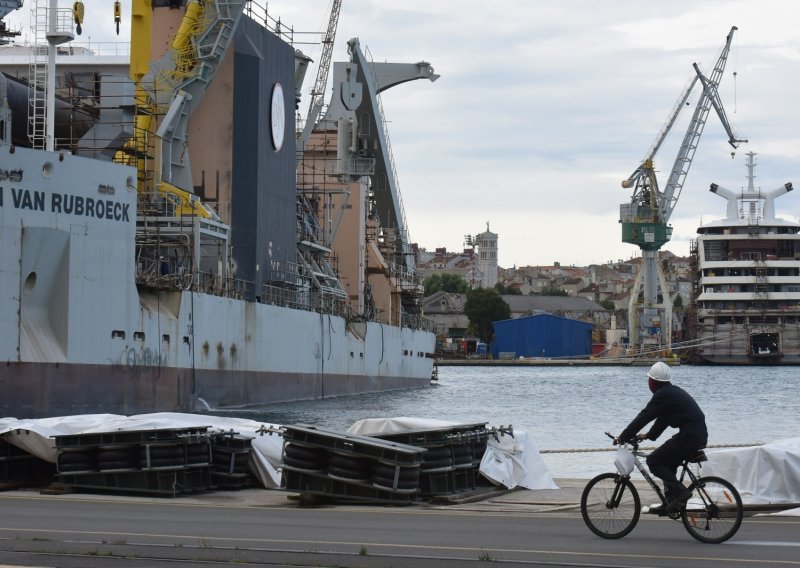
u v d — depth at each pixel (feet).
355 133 401.08
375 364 381.81
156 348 223.10
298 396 307.37
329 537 68.90
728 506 67.77
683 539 68.85
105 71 280.72
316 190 378.53
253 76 285.64
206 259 281.33
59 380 192.34
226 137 282.97
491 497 93.97
